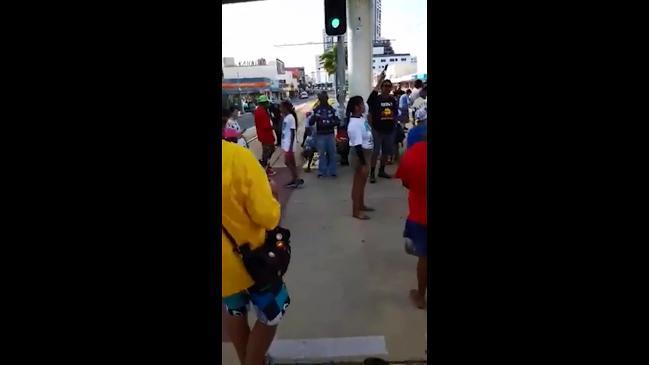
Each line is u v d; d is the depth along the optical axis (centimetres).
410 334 293
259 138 841
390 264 409
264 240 202
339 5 562
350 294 351
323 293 354
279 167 952
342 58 1126
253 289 203
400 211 580
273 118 1205
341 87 1137
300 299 345
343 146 841
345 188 722
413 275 384
